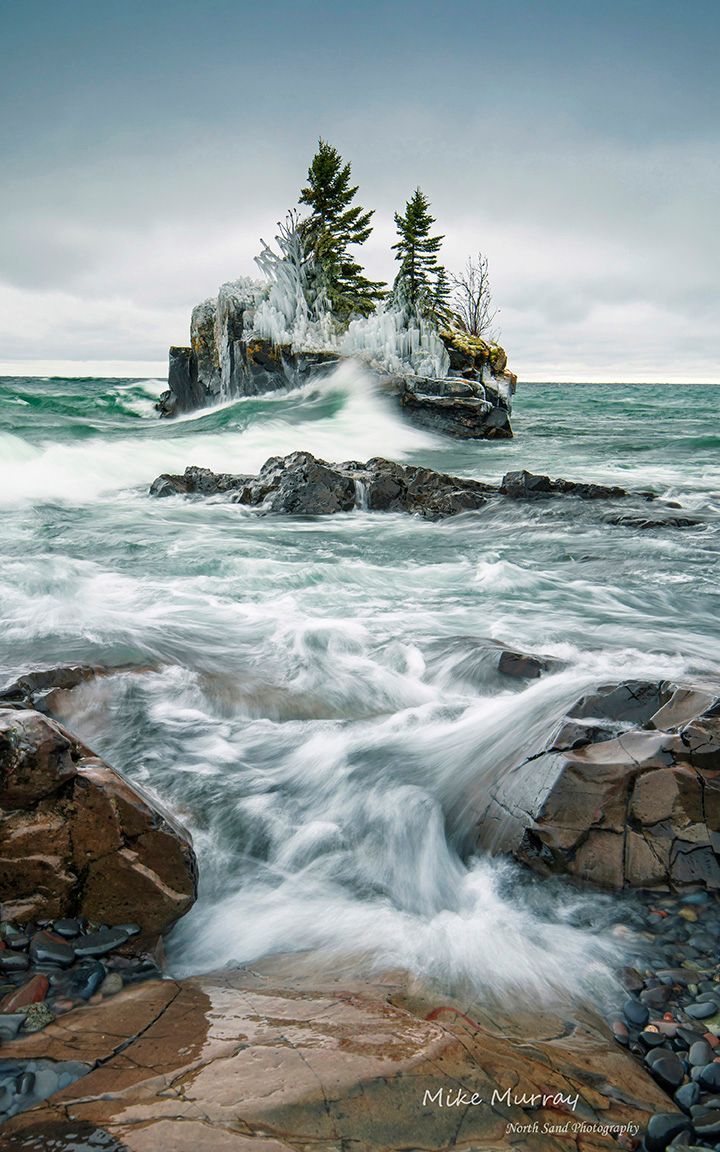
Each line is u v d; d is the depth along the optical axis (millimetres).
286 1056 2338
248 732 5570
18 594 8859
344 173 49062
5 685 5457
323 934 3508
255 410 38875
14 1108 2152
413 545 12953
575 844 3918
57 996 2781
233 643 7391
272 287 46469
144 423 40719
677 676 6188
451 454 29359
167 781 4832
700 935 3457
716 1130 2332
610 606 9195
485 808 4402
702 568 11008
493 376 44844
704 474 22375
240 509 16469
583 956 3326
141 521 15211
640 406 68875
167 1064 2334
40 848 3225
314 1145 2002
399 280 46094
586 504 15523
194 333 51531
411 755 5164
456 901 3898
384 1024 2553
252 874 4055
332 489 16141
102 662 6562
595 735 4484
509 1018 2838
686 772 4008
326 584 10125
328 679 6504
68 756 3432
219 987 2924
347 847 4293
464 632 7914
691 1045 2783
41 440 24766
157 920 3271
